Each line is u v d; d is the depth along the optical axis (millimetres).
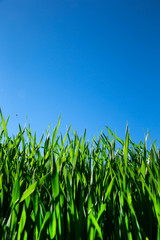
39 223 895
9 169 1209
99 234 834
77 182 1111
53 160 913
